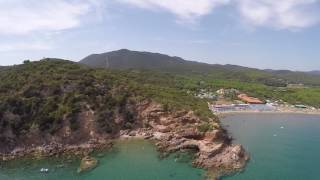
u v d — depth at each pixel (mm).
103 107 133250
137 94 140375
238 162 104938
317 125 181000
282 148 129000
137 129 131750
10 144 114250
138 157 108875
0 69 156000
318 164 109125
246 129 167125
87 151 114750
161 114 131125
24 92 130250
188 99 148000
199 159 105188
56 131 120375
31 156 110938
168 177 93062
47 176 93562
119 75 164750
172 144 119188
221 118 198250
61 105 128375
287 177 96812
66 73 145875
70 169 99062
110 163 103500
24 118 121188
